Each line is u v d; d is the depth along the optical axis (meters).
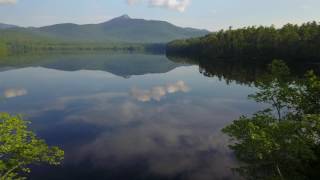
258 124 24.39
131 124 62.97
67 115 70.62
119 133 57.06
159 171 41.06
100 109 76.50
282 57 163.50
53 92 102.38
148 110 75.25
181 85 113.25
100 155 46.53
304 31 161.62
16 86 115.19
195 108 76.56
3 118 22.94
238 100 84.31
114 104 82.62
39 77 142.88
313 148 30.05
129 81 128.75
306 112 26.67
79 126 61.66
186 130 58.44
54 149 25.16
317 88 26.39
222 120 64.88
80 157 45.69
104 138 54.28
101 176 39.84
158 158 45.22
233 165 42.12
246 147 23.62
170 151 47.84
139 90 105.56
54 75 150.75
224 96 90.31
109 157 45.78
